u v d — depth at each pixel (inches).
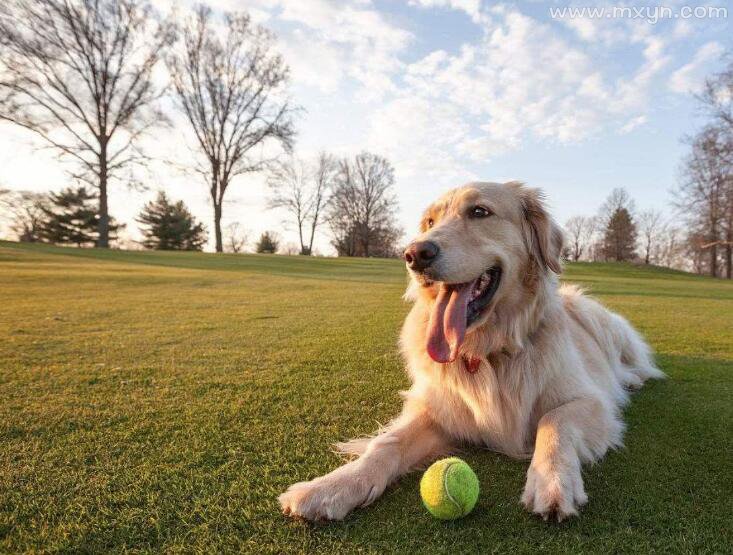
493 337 31.2
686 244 483.8
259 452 29.0
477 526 21.7
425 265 30.4
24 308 94.6
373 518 22.5
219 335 67.8
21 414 35.0
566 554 19.7
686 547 20.1
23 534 21.0
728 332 77.3
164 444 30.0
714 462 27.7
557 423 27.5
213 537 20.8
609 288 184.1
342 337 66.4
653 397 40.7
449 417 31.5
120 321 80.1
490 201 34.2
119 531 21.2
